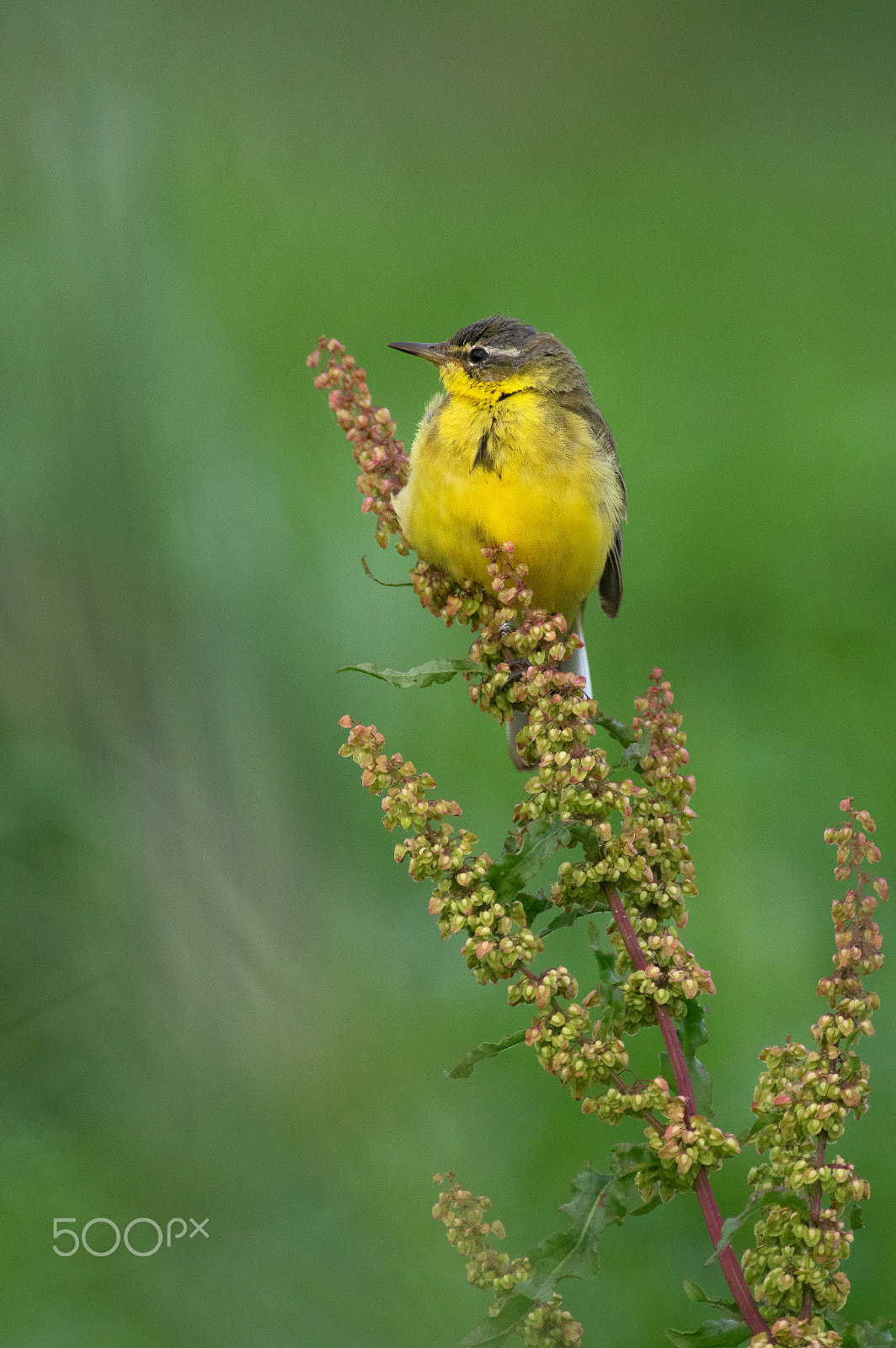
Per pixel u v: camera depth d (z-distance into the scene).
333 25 25.89
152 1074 9.32
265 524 10.05
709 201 27.89
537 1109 10.95
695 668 16.78
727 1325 5.77
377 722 10.77
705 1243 10.51
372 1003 9.81
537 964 12.49
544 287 24.33
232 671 9.91
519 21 30.00
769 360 22.84
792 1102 5.81
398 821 6.21
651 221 27.17
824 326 23.91
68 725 9.63
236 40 17.69
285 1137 9.18
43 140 9.49
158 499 9.66
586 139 29.08
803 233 27.25
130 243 9.61
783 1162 5.82
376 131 26.72
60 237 9.48
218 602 9.84
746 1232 10.35
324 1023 9.62
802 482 19.38
